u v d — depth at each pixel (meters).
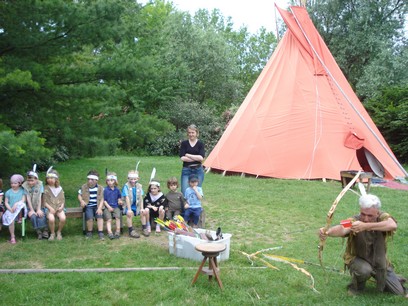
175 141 24.22
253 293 4.70
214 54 28.33
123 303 4.41
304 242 6.81
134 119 10.02
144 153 24.19
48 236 7.07
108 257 5.94
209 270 4.84
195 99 29.45
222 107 31.16
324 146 13.50
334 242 6.72
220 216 8.75
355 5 26.59
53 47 9.12
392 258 5.93
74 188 11.82
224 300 4.52
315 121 13.79
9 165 8.48
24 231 7.11
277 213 8.96
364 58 26.47
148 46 23.27
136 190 7.36
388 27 25.66
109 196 7.16
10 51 9.18
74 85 9.35
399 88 21.23
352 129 13.77
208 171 14.75
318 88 14.29
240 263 5.72
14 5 8.62
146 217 7.25
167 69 24.72
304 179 13.26
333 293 4.66
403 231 7.36
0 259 5.87
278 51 15.49
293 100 14.09
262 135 13.96
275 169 13.52
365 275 4.54
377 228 4.41
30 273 5.26
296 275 5.19
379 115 19.88
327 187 11.98
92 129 9.45
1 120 8.82
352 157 13.46
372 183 12.91
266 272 5.33
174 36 28.33
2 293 4.65
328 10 26.80
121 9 9.12
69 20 8.63
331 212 4.70
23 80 7.55
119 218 7.13
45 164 16.14
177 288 4.73
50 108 9.38
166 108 25.77
